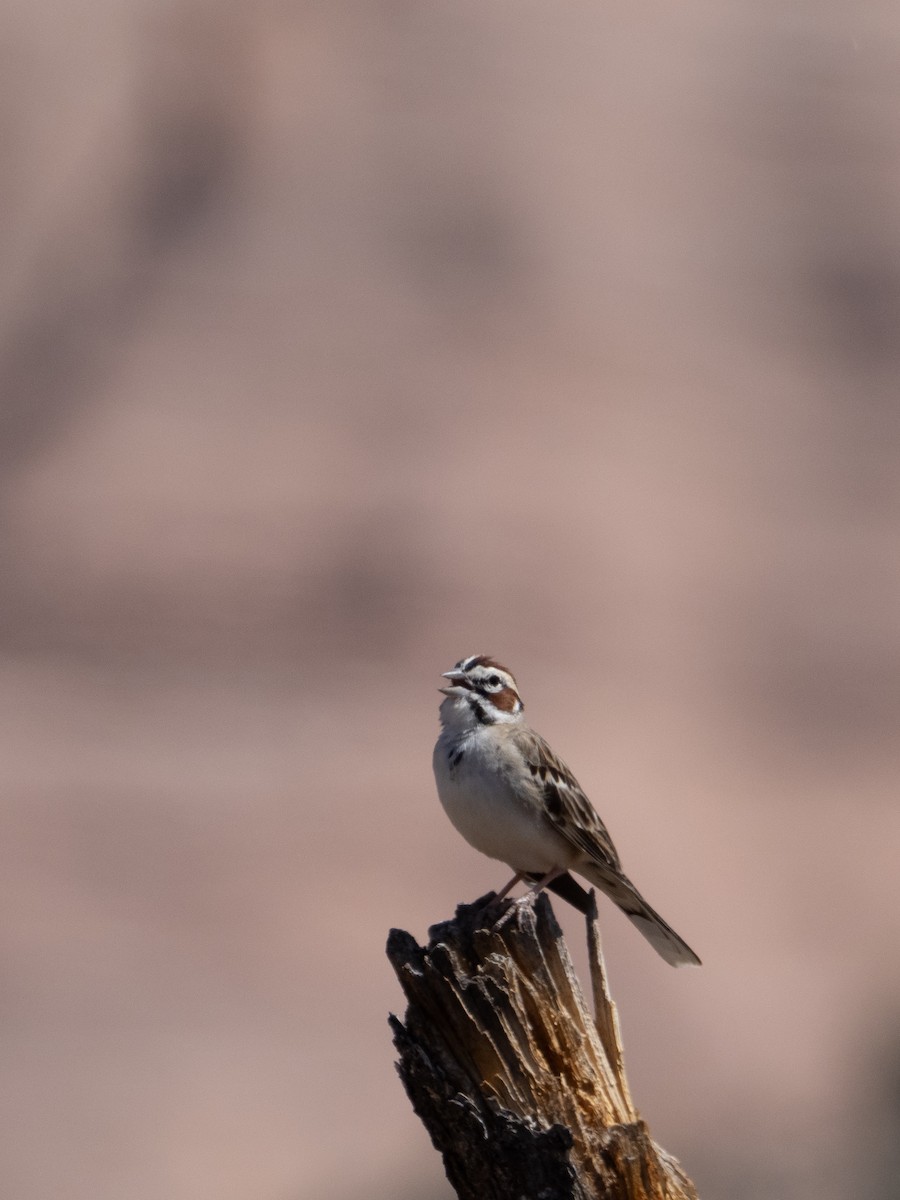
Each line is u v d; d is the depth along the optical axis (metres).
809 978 24.42
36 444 40.19
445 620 35.38
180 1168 18.66
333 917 25.55
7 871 26.16
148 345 42.66
